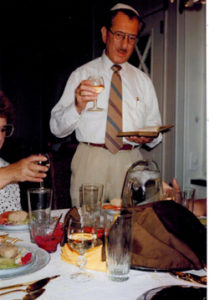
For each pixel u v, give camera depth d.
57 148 6.19
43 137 8.02
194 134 3.04
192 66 2.98
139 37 3.49
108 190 2.14
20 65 8.05
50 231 1.10
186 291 0.77
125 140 2.15
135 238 0.95
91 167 2.10
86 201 1.34
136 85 2.31
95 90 1.79
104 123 2.13
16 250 0.94
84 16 4.82
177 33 2.97
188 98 2.99
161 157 3.24
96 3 4.21
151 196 1.34
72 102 2.05
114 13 2.08
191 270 0.96
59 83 7.17
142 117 2.34
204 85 3.02
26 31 6.98
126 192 1.39
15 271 0.88
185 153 3.02
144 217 0.99
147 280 0.88
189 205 1.33
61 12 5.59
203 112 3.05
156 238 0.95
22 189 2.97
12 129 1.79
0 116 1.66
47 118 7.82
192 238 0.95
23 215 1.35
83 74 2.24
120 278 0.86
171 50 3.05
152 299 0.74
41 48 7.44
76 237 0.94
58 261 0.99
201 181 2.93
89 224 1.10
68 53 6.38
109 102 2.14
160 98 3.25
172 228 0.96
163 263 0.92
